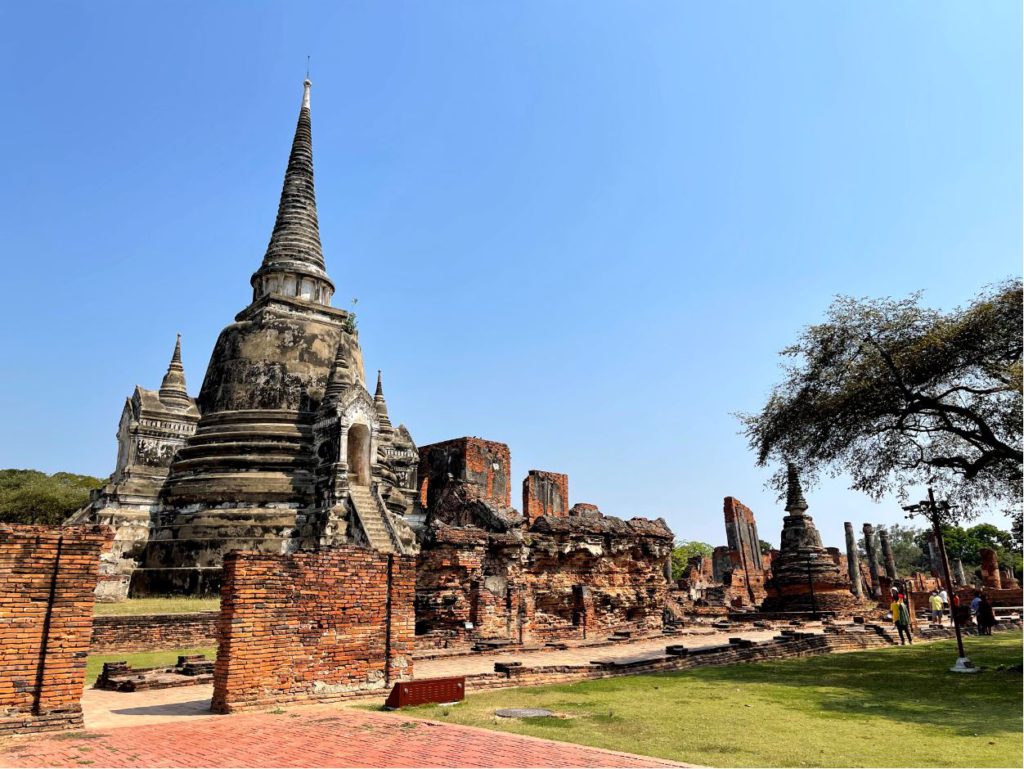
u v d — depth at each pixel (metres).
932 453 22.38
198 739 9.53
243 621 11.98
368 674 13.41
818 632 26.66
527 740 9.45
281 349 33.88
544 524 27.95
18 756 8.61
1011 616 36.50
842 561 64.50
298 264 37.78
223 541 27.77
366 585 13.70
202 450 31.20
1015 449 19.11
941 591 48.06
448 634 22.91
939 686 14.93
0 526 10.12
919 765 8.33
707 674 16.92
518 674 15.10
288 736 9.71
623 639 25.00
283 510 29.11
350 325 37.59
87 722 10.83
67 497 56.38
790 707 12.42
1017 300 17.58
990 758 8.65
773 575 40.62
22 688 9.93
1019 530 23.31
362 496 29.58
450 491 29.80
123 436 34.88
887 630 26.59
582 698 13.25
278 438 31.34
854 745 9.41
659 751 8.95
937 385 19.66
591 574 29.23
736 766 8.20
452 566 24.03
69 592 10.47
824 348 20.44
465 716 11.19
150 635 20.00
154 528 30.41
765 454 22.80
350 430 31.38
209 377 34.97
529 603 26.55
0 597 9.96
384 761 8.33
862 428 20.66
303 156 40.91
